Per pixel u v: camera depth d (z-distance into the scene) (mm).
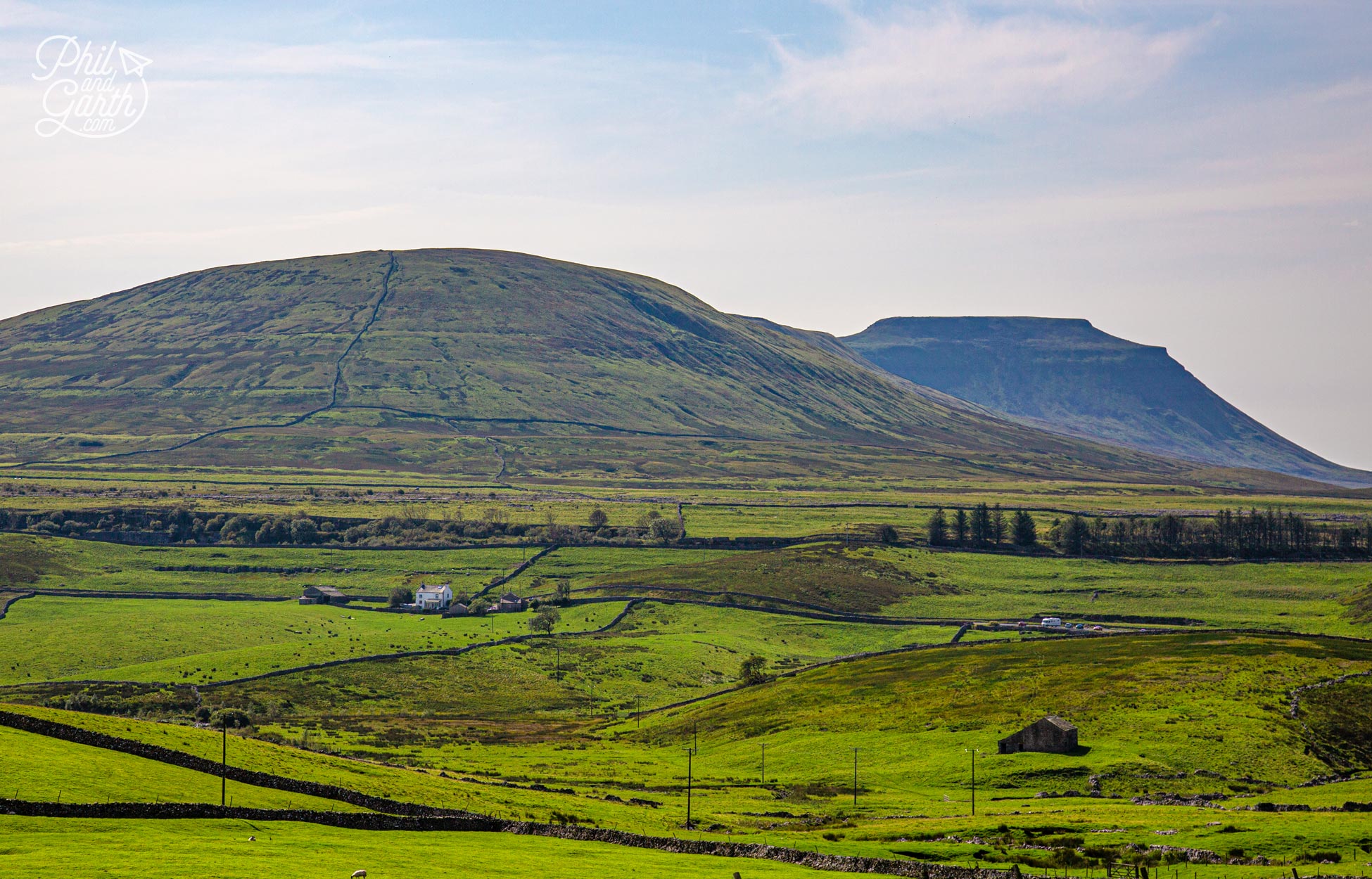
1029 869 90938
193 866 74875
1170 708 157250
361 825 97000
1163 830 101188
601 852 94688
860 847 98812
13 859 73500
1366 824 98750
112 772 96812
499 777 145875
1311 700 158625
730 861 93875
